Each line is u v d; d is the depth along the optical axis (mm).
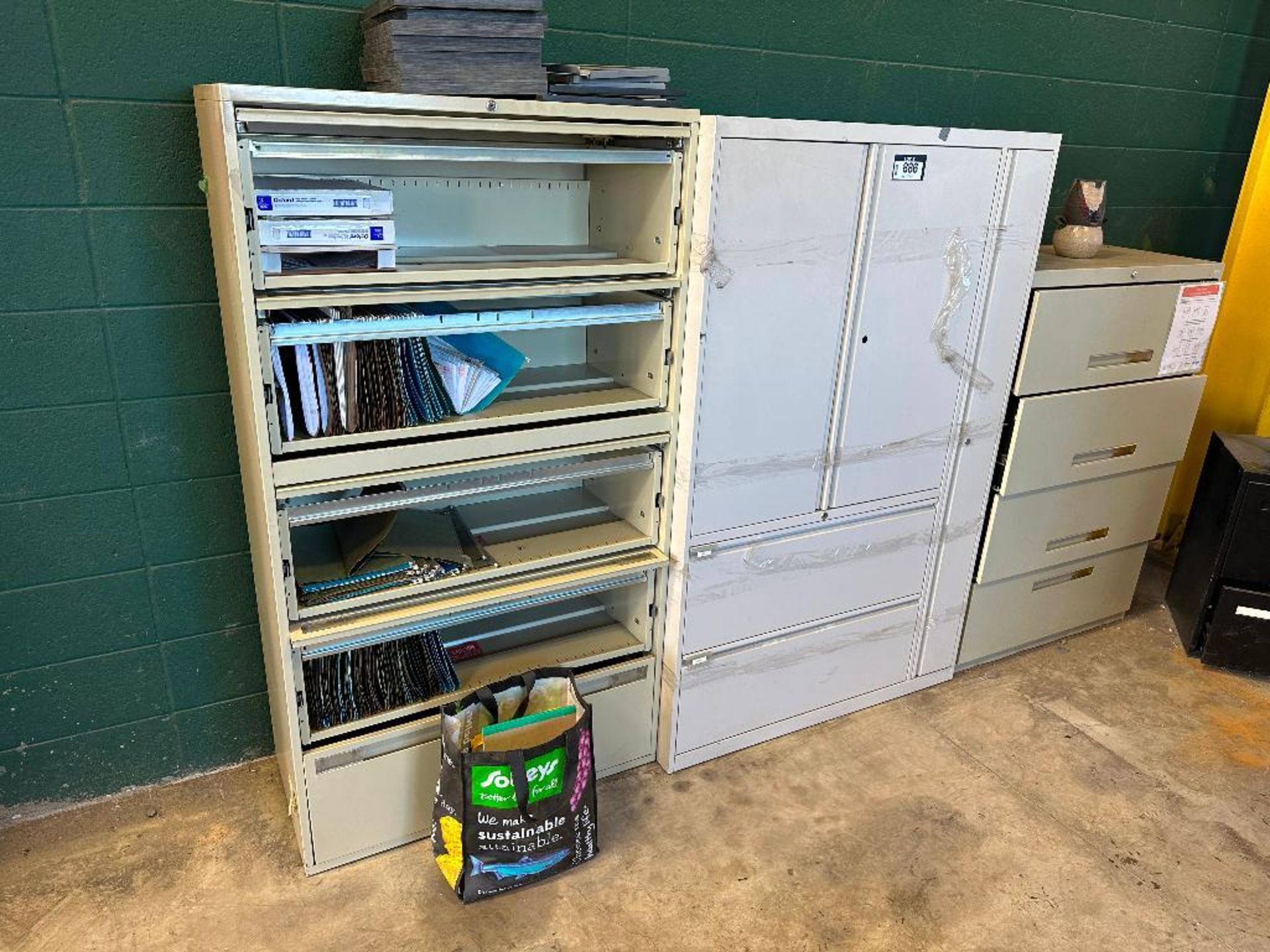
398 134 1725
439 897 1763
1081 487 2529
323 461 1521
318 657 1780
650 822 1979
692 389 1806
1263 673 2600
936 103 2523
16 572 1761
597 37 1982
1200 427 3258
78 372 1704
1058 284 2215
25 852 1841
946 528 2330
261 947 1644
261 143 1314
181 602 1939
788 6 2191
